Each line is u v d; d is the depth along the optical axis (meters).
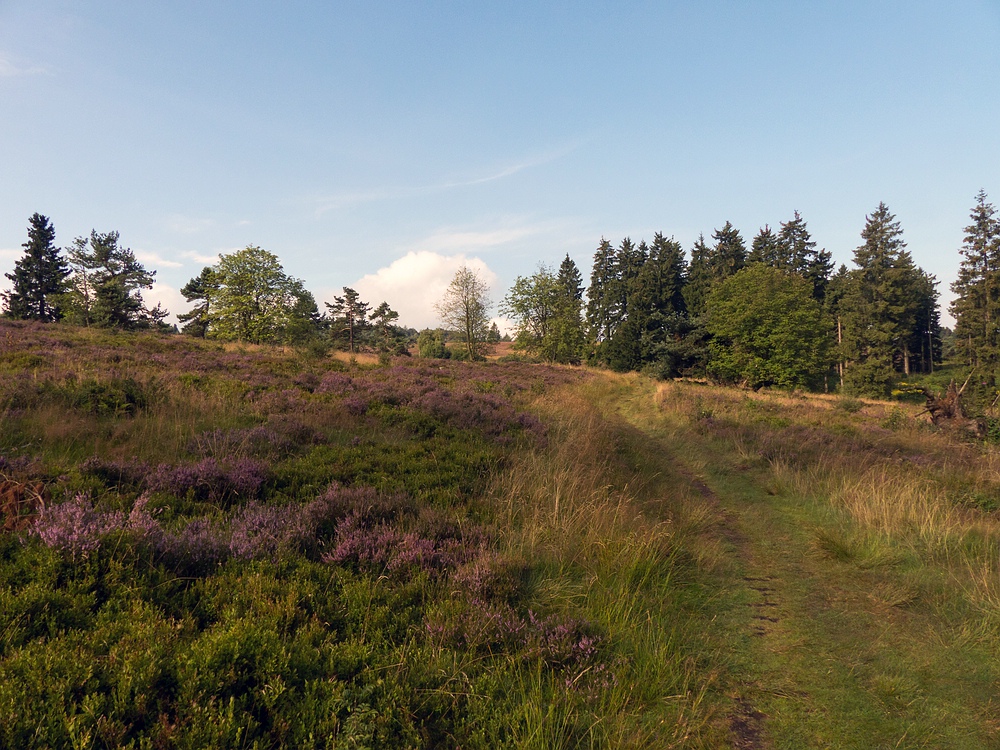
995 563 5.77
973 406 18.11
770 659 4.19
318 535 5.22
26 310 62.59
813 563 6.29
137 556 3.91
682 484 9.87
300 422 9.47
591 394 24.50
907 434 15.81
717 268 69.38
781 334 38.88
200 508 5.43
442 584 4.57
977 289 55.41
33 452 6.41
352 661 3.30
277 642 3.21
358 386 14.88
